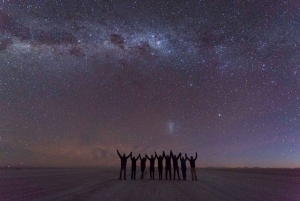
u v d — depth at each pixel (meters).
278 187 15.10
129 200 9.64
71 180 19.00
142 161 21.11
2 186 14.34
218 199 10.16
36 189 13.05
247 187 14.95
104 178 21.50
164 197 10.46
